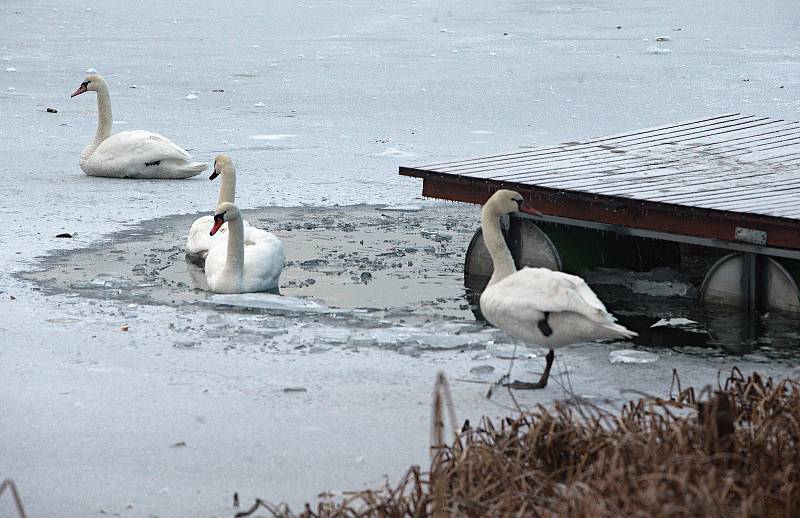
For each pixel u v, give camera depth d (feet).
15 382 28.60
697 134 50.83
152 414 26.50
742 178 40.93
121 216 50.55
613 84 97.19
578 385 28.50
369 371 29.84
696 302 37.78
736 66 107.76
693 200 36.58
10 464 23.58
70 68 110.52
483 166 44.65
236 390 28.25
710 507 18.44
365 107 86.74
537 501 19.94
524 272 27.66
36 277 39.55
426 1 206.28
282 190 56.80
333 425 25.86
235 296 36.96
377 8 190.60
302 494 22.24
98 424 25.84
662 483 19.63
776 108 81.82
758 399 24.88
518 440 22.68
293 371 29.81
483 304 27.94
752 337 33.30
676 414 25.80
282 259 39.78
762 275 35.91
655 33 142.61
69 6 193.36
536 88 95.61
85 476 23.03
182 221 49.88
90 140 72.13
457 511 19.19
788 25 151.12
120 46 132.05
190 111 85.05
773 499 20.53
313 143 70.85
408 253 44.50
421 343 32.35
